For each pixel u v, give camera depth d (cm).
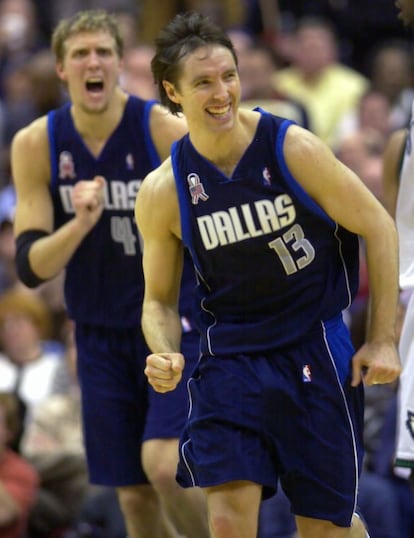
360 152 2023
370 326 977
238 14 2891
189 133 987
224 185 969
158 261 1016
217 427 981
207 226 977
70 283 1256
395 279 974
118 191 1227
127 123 1223
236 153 970
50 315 1941
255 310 988
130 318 1234
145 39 2895
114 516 1564
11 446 1611
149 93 2216
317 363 985
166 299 1032
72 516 1636
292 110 2333
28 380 1820
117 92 1229
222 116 952
